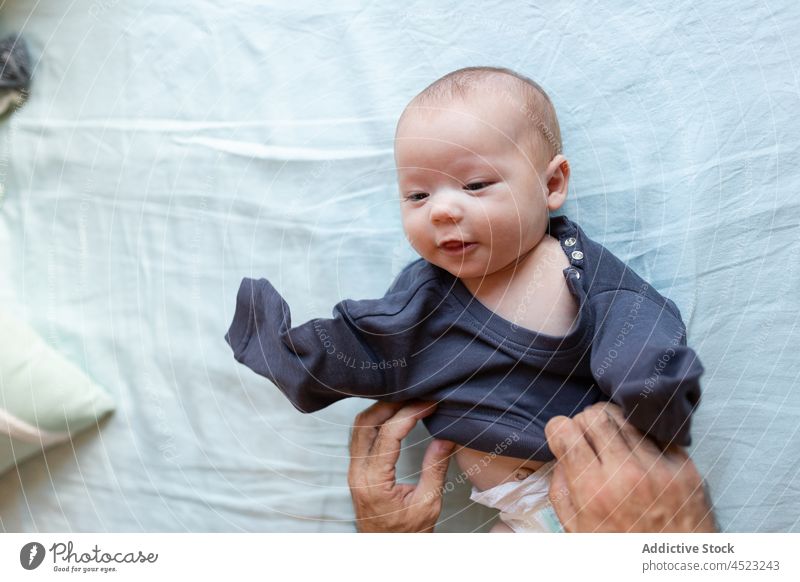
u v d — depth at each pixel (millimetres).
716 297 897
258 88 1001
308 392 841
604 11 945
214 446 973
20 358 962
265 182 990
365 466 886
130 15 1030
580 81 939
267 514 956
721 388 892
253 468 964
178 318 994
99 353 1002
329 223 977
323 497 949
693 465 826
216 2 1015
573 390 826
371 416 896
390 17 981
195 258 998
